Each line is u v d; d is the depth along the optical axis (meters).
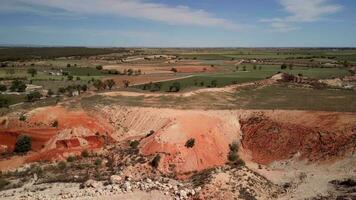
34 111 90.12
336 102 94.19
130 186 57.22
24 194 56.19
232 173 58.34
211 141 73.88
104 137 82.81
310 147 71.38
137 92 109.50
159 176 62.44
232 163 70.06
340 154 67.25
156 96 103.38
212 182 55.09
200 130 75.12
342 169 63.94
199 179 58.03
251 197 52.81
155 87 126.25
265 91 113.94
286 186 59.25
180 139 70.00
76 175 63.72
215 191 53.00
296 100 98.44
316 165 67.31
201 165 66.88
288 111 83.75
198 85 132.00
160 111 88.19
